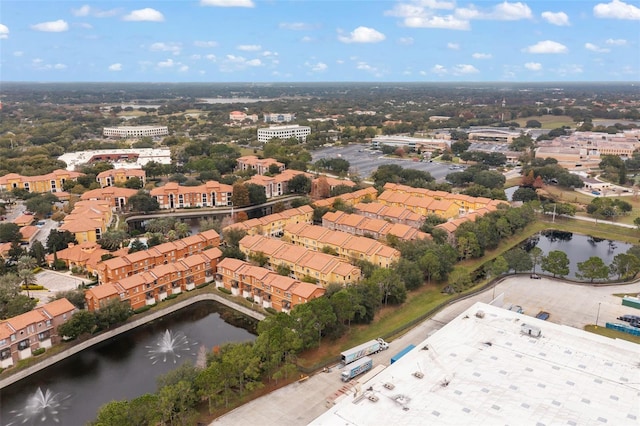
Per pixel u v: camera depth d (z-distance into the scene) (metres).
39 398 113.88
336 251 186.38
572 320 143.88
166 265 163.00
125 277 163.75
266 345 110.75
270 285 150.50
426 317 145.25
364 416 80.94
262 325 120.19
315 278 161.88
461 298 158.62
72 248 187.12
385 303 151.88
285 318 120.88
